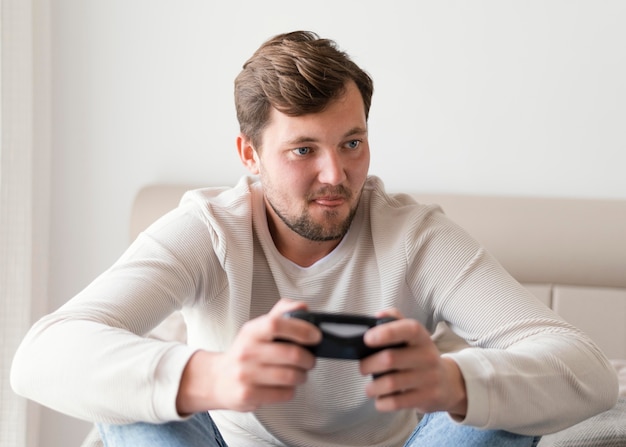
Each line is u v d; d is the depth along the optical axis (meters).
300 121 1.10
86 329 0.98
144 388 0.89
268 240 1.24
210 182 2.27
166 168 2.28
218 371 0.86
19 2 2.08
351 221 1.19
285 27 2.22
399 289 1.21
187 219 1.24
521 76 2.17
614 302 1.99
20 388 0.98
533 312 1.12
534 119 2.18
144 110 2.27
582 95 2.16
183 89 2.26
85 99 2.27
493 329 1.12
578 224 2.05
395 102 2.21
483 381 0.92
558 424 0.99
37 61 2.21
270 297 1.25
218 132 2.26
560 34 2.16
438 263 1.20
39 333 1.01
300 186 1.13
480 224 2.08
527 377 0.95
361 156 1.14
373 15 2.20
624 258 2.02
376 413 1.25
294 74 1.11
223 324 1.24
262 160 1.18
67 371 0.94
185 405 0.88
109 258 2.30
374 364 0.82
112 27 2.25
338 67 1.11
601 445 1.25
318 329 0.80
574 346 1.03
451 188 2.21
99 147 2.28
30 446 2.23
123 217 2.29
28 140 2.11
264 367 0.81
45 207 2.26
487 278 1.17
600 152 2.17
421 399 0.85
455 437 0.99
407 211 1.27
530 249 2.05
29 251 2.12
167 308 1.14
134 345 0.94
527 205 2.10
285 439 1.22
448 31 2.18
